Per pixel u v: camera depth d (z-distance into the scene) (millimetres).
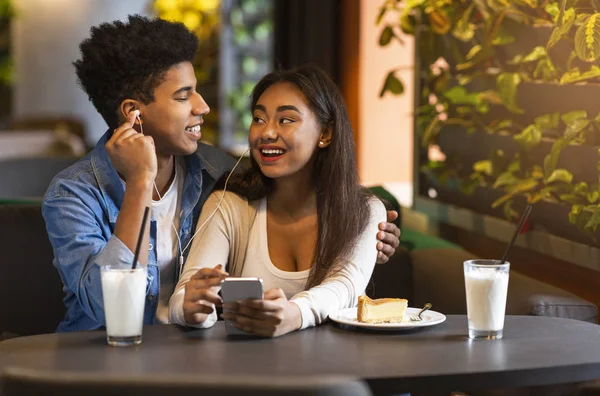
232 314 1813
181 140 2195
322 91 2164
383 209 2281
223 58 7270
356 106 4145
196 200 2279
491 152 2922
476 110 3074
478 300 1794
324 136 2205
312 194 2225
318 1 4215
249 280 1772
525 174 2762
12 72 8219
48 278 2646
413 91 3578
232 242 2230
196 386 1206
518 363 1609
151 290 2176
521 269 2990
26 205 2711
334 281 2082
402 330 1869
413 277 2789
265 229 2215
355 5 4113
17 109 8281
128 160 2045
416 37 3475
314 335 1838
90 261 2039
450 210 3291
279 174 2129
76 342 1770
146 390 1221
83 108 8305
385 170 4191
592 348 1725
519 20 2689
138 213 2018
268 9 7465
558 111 2588
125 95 2178
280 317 1799
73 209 2115
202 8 5625
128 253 1985
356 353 1680
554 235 2668
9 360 1634
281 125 2133
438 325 1933
